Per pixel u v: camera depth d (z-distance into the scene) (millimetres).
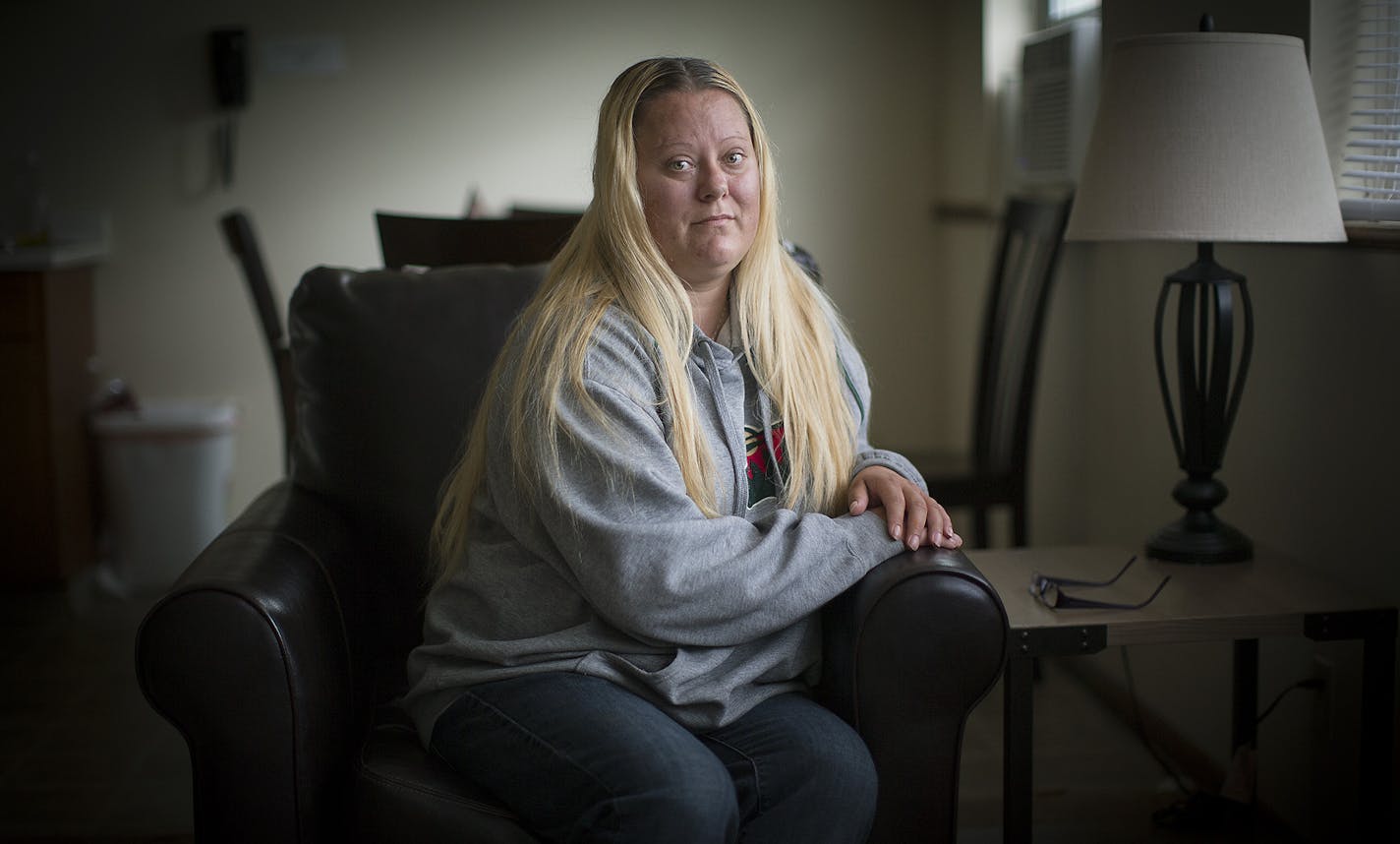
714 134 1576
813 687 1621
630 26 4434
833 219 4543
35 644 3568
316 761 1460
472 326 1935
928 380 4625
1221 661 2348
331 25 4383
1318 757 2086
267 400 4520
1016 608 1785
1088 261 2967
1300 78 1803
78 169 4410
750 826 1433
